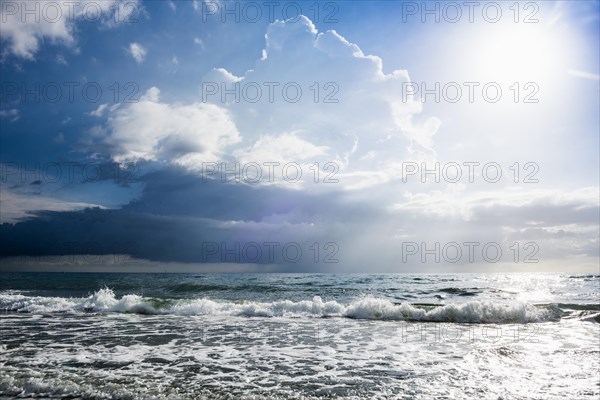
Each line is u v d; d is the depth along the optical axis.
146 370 7.05
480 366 7.56
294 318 13.66
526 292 25.86
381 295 22.53
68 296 20.33
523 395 5.98
